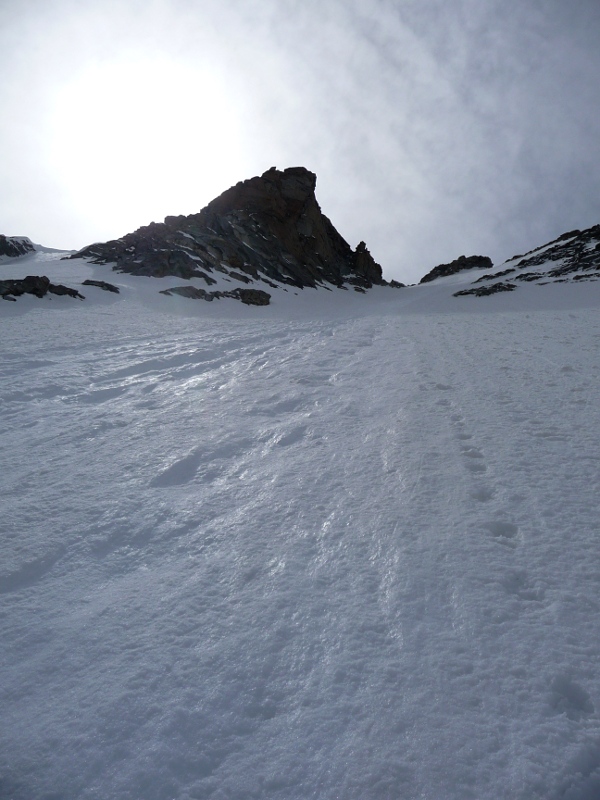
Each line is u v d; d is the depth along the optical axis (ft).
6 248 233.35
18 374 29.30
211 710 6.35
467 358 31.65
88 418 20.45
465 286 236.22
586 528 10.19
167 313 81.82
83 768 5.63
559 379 23.99
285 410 21.03
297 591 8.58
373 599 8.29
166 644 7.47
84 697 6.56
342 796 5.24
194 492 13.01
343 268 272.10
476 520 10.71
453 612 7.88
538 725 5.93
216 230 184.55
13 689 6.73
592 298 106.93
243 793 5.34
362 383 25.32
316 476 13.62
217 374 29.32
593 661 6.83
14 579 9.34
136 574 9.41
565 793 5.19
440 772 5.41
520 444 15.29
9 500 12.65
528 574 8.79
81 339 45.11
